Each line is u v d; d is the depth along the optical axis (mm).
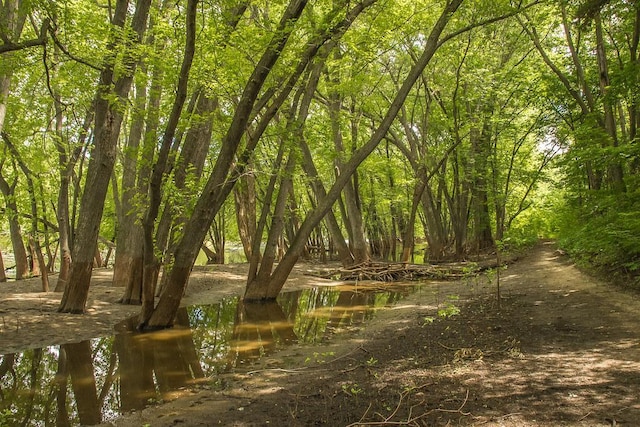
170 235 12727
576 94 16953
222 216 33500
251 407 5824
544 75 19000
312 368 7520
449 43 21562
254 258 15773
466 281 16922
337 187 15164
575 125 20734
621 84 12367
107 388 7035
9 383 7312
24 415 6023
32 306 12781
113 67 10375
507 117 24781
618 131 19844
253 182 25062
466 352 7074
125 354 9016
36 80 14469
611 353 6406
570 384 5406
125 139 21312
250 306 14812
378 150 34250
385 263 22391
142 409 6102
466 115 24797
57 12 8656
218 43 10383
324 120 21266
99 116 11570
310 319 12555
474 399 5219
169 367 8102
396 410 5062
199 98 13578
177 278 11336
